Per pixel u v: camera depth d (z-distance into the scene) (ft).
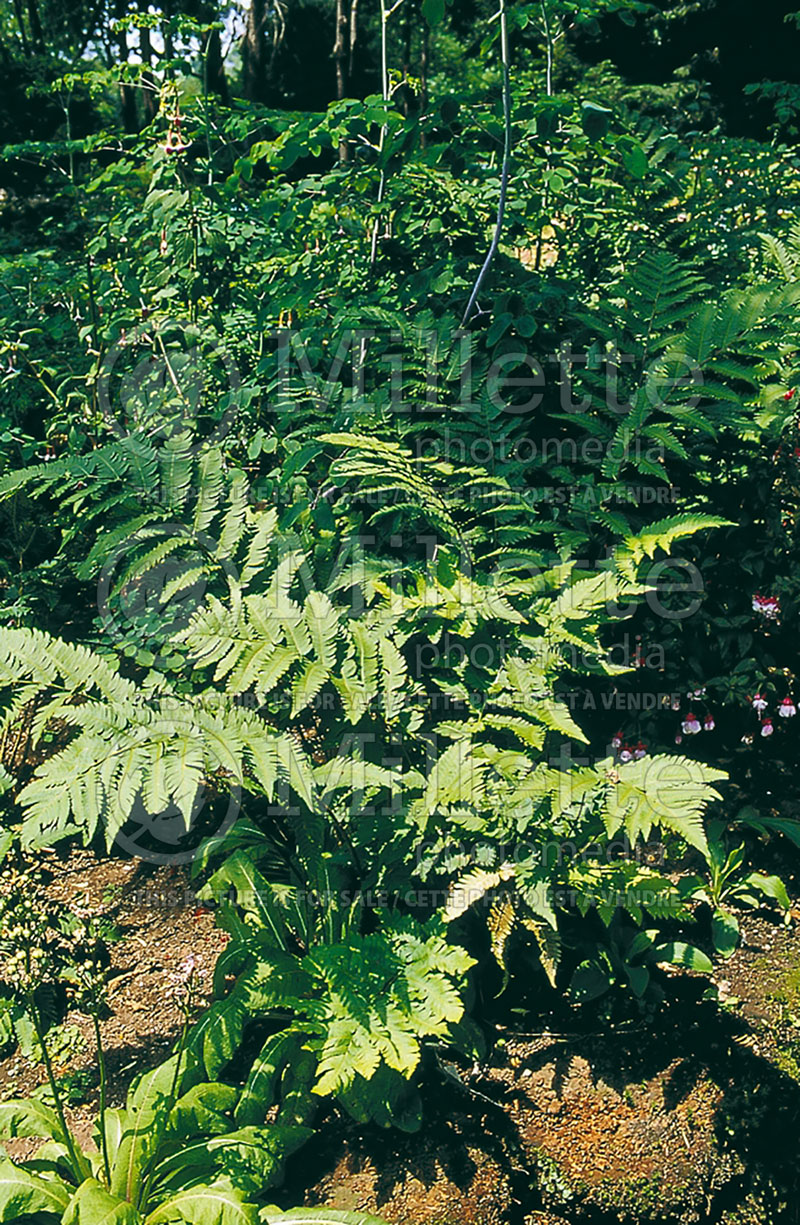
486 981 9.25
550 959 8.29
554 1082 8.43
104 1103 7.52
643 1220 7.52
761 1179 7.75
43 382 14.05
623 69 51.60
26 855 10.90
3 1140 8.23
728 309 9.94
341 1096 7.89
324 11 51.13
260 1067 7.91
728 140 15.71
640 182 12.58
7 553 13.39
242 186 15.20
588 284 12.99
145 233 13.73
